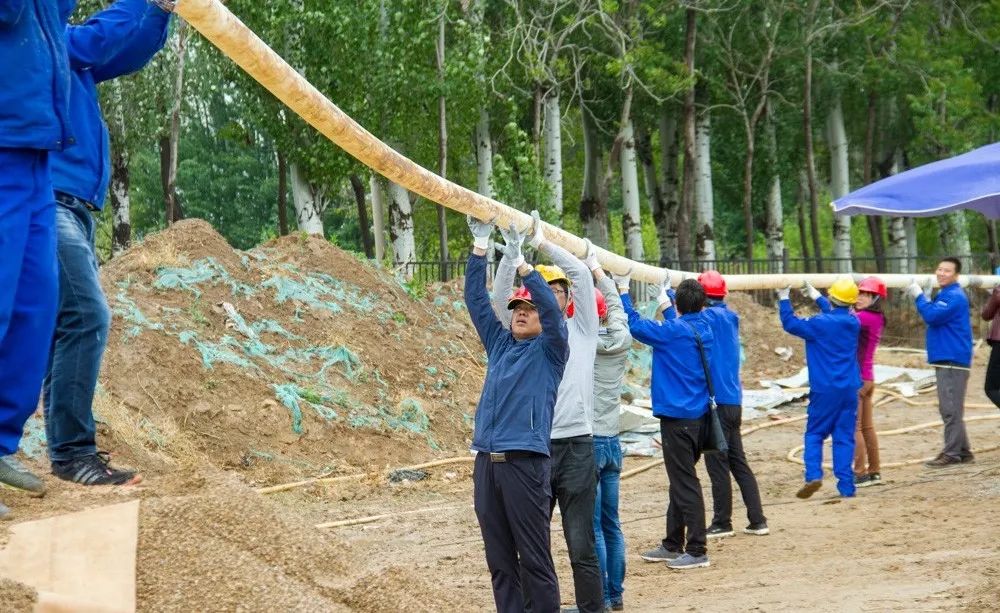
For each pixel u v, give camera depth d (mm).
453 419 14875
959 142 36562
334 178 29719
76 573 4141
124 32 4867
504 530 5840
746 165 37156
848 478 10953
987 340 12703
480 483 5832
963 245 39094
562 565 8594
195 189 57438
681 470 8312
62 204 4922
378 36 28078
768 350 24250
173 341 13016
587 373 6527
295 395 13266
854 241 54312
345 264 17047
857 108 43000
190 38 28125
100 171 5047
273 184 57125
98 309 5039
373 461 13062
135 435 11297
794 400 19906
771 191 42625
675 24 36812
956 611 5918
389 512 10930
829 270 40656
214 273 14891
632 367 20375
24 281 4441
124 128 29078
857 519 9773
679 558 8312
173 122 28234
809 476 10734
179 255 14984
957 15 42219
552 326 5695
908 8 40406
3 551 4125
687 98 33344
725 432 9312
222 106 40844
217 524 4820
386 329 16062
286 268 16188
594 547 6527
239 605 4316
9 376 4469
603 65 34875
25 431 10086
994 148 10383
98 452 5223
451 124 31625
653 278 8969
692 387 8289
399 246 31531
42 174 4492
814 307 31891
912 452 14164
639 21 32875
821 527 9531
